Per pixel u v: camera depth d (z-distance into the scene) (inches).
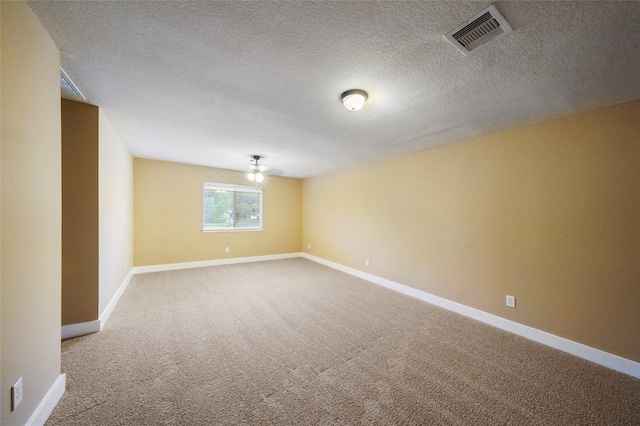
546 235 93.1
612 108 79.7
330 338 94.2
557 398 64.4
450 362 79.7
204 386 66.4
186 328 99.9
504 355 84.3
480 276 113.1
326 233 225.0
